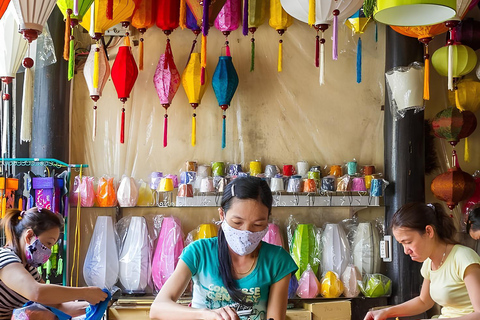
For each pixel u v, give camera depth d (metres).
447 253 2.77
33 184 4.25
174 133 5.02
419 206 2.79
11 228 2.80
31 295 2.51
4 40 3.95
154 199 4.88
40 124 4.71
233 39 5.11
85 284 4.80
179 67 5.05
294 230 4.92
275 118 5.09
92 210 4.88
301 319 4.43
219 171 4.84
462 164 5.18
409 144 4.82
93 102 5.00
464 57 4.52
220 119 5.05
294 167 5.06
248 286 2.21
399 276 4.74
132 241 4.68
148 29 5.05
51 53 4.69
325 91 5.13
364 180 4.85
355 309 4.75
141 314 4.33
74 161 4.95
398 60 4.87
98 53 4.17
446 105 5.14
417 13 3.00
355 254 4.88
